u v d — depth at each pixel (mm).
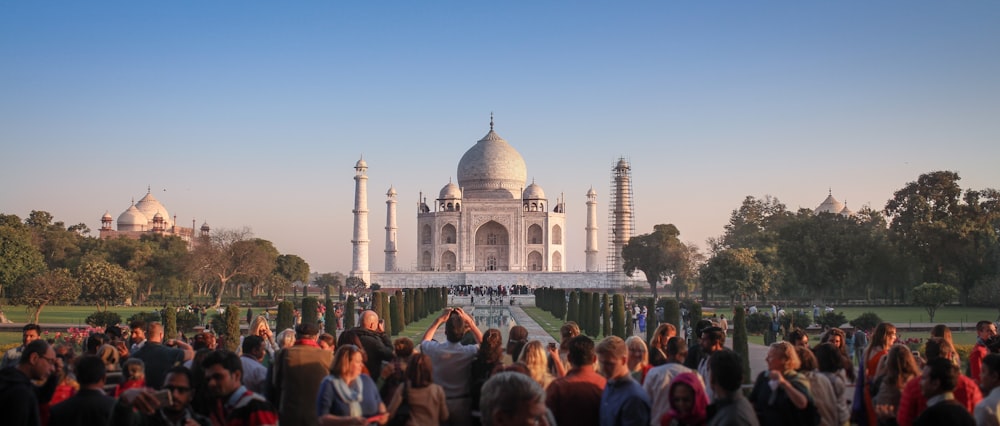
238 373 17094
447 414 18219
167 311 53406
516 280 194125
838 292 160875
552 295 119938
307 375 19484
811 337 80562
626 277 194875
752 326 84562
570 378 18250
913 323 96188
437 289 133125
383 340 23453
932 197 145625
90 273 111625
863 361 21812
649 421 17188
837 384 20359
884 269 143125
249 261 152750
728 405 16094
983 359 18781
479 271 198250
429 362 17984
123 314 110625
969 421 16188
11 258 115688
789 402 17906
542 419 14312
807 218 149125
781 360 18281
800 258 140000
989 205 142500
